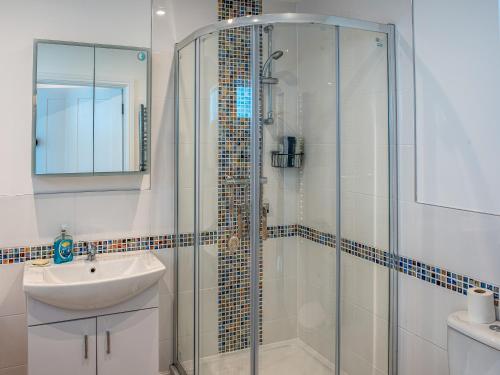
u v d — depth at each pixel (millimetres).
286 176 2043
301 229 2086
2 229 2123
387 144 2072
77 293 1822
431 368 1896
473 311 1604
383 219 2102
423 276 1926
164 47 2416
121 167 2295
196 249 2195
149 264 2160
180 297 2443
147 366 2062
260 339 2027
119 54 2273
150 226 2428
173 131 2459
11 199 2129
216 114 2086
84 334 1925
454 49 1730
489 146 1598
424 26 1871
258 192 2002
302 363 2066
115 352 1993
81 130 2201
